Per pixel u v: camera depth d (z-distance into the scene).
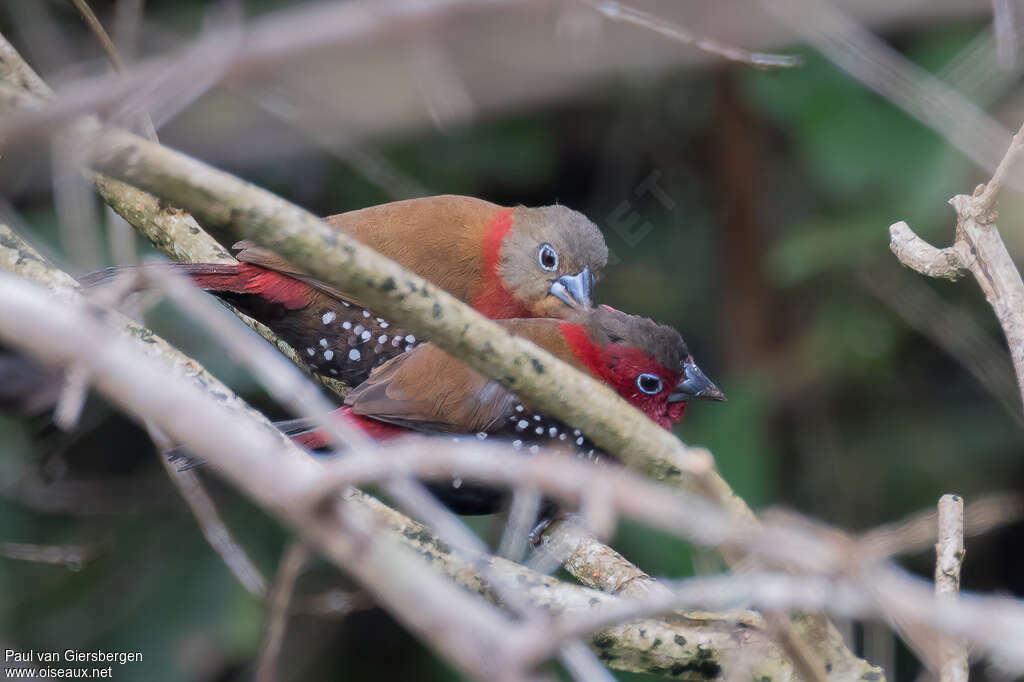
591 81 8.95
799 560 3.32
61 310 3.13
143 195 8.38
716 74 11.24
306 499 3.10
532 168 11.42
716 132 11.82
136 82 4.31
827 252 10.62
